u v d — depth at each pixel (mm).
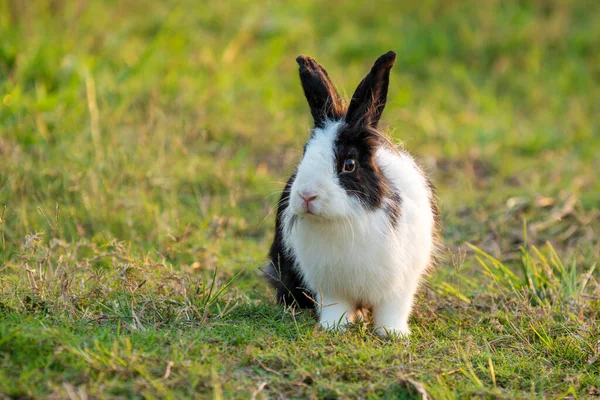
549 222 16750
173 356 9414
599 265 14711
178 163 18141
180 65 22562
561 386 10148
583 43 27641
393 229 11086
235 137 20578
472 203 17500
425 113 23078
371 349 10359
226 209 16875
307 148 10852
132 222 14938
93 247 13188
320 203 10391
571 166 20359
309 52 26266
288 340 10664
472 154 21078
